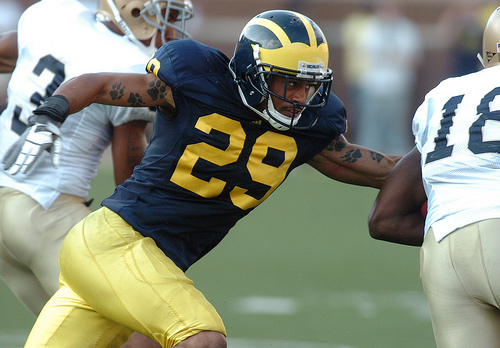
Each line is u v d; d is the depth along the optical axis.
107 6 13.86
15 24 44.72
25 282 12.89
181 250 10.62
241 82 10.03
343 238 25.30
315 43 9.95
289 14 10.13
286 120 10.06
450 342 9.23
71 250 10.30
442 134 9.80
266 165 10.42
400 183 10.95
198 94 10.05
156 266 10.00
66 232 12.36
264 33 9.89
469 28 42.44
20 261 12.51
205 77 10.09
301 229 26.80
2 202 12.45
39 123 9.66
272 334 15.38
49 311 10.55
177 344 9.64
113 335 10.62
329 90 10.26
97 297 10.03
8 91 13.10
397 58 39.72
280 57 9.78
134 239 10.23
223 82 10.12
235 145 10.22
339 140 11.26
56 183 12.37
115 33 13.91
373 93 39.97
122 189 10.62
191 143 10.18
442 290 9.30
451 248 9.25
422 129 10.27
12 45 13.62
